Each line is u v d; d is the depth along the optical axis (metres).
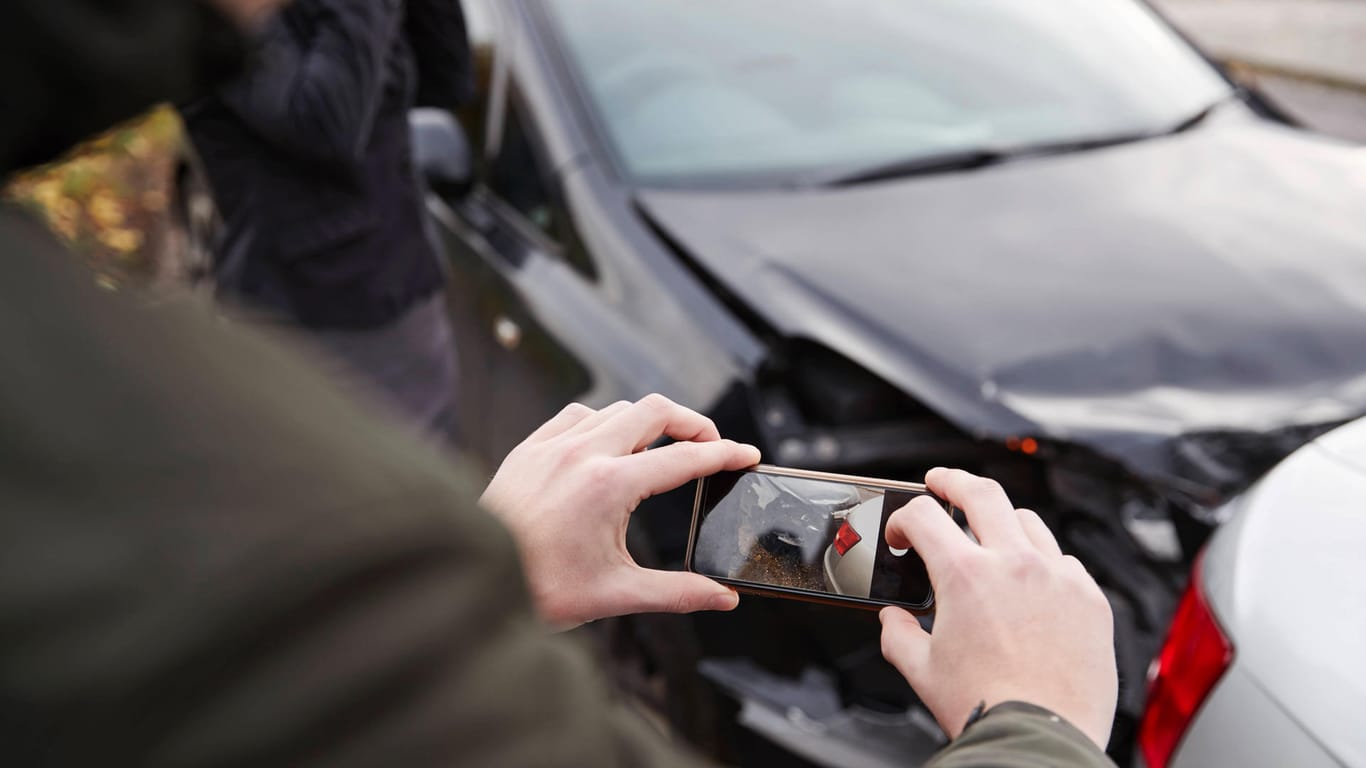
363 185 2.20
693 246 2.33
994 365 1.97
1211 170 2.56
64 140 0.41
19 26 0.38
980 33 2.96
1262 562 1.36
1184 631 1.42
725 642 1.98
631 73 2.74
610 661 2.16
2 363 0.35
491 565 0.40
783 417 2.04
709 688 1.98
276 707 0.33
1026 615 0.71
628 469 0.89
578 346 2.32
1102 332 2.03
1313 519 1.37
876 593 0.91
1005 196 2.46
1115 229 2.34
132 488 0.34
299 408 0.39
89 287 0.38
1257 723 1.25
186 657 0.33
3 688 0.32
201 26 0.42
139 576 0.33
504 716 0.38
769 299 2.16
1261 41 7.99
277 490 0.35
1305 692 1.21
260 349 0.41
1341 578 1.27
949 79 2.82
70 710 0.32
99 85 0.40
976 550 0.76
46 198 4.39
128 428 0.35
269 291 2.21
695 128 2.65
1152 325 2.04
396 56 2.22
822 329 2.06
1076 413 1.89
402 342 2.35
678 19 2.87
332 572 0.35
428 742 0.36
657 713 2.12
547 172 2.62
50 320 0.36
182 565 0.33
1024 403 1.90
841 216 2.41
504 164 2.78
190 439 0.35
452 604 0.37
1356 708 1.16
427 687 0.36
